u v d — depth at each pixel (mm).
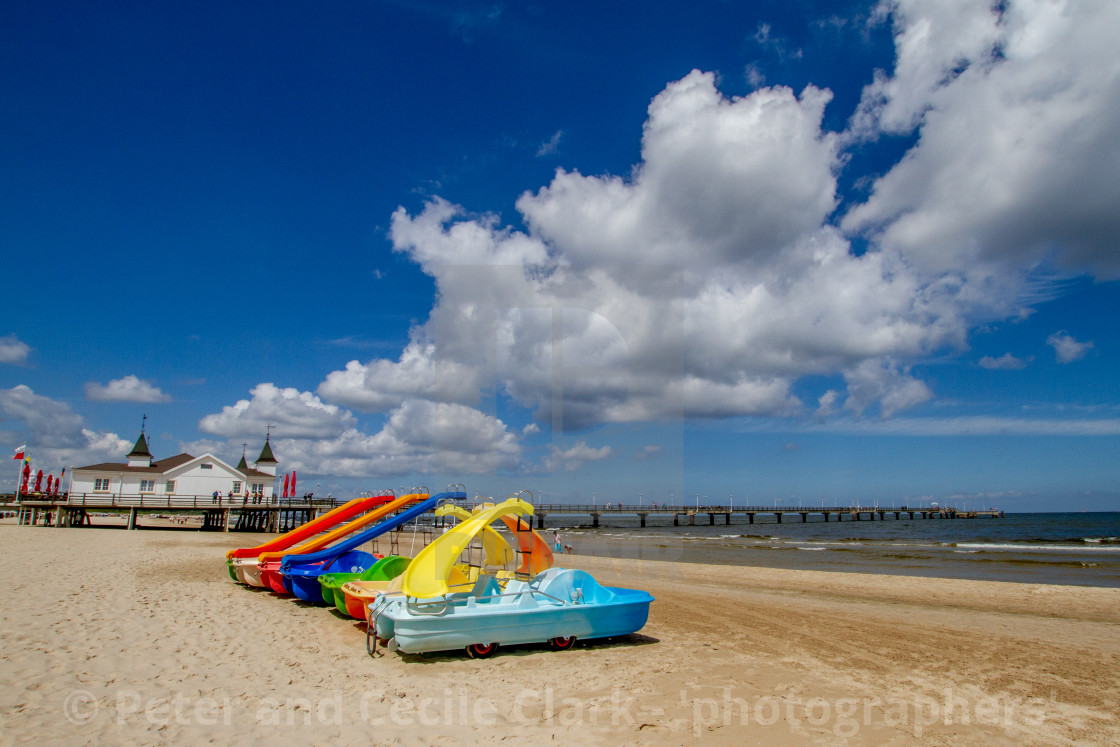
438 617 7969
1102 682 8391
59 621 9469
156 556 19984
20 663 7219
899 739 5961
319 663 7957
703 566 25312
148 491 41688
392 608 8242
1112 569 27625
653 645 9531
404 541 29875
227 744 5262
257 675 7324
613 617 9242
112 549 21891
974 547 42812
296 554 13016
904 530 80062
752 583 20000
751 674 8031
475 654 8383
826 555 34812
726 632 10852
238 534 35438
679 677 7754
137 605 11219
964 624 12875
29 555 18453
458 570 10781
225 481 43031
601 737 5723
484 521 8719
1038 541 50875
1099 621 13898
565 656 8586
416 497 14695
